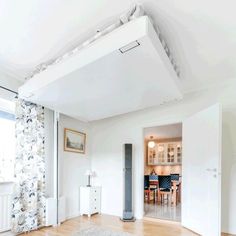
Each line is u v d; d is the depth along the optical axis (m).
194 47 2.55
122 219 3.95
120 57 1.91
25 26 2.14
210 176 2.97
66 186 4.11
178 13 1.95
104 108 3.55
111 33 1.84
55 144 3.75
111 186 4.57
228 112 3.51
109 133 4.82
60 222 3.66
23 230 3.04
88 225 3.59
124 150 4.20
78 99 3.09
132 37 1.69
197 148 3.38
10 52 2.66
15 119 3.15
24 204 3.12
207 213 2.98
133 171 4.37
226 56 2.77
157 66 2.09
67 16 2.00
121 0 1.80
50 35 2.30
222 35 2.30
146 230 3.37
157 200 6.02
